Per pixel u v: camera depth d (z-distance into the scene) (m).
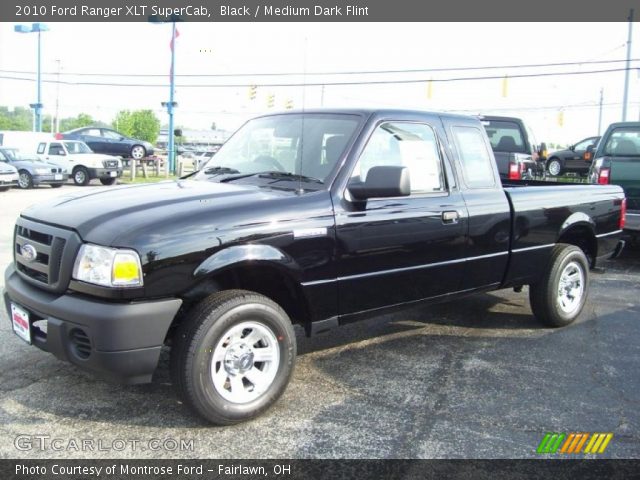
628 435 3.65
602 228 6.25
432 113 4.82
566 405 4.05
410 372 4.59
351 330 5.61
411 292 4.57
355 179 4.18
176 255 3.40
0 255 8.50
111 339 3.26
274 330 3.76
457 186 4.85
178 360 3.47
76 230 3.48
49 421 3.66
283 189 4.13
